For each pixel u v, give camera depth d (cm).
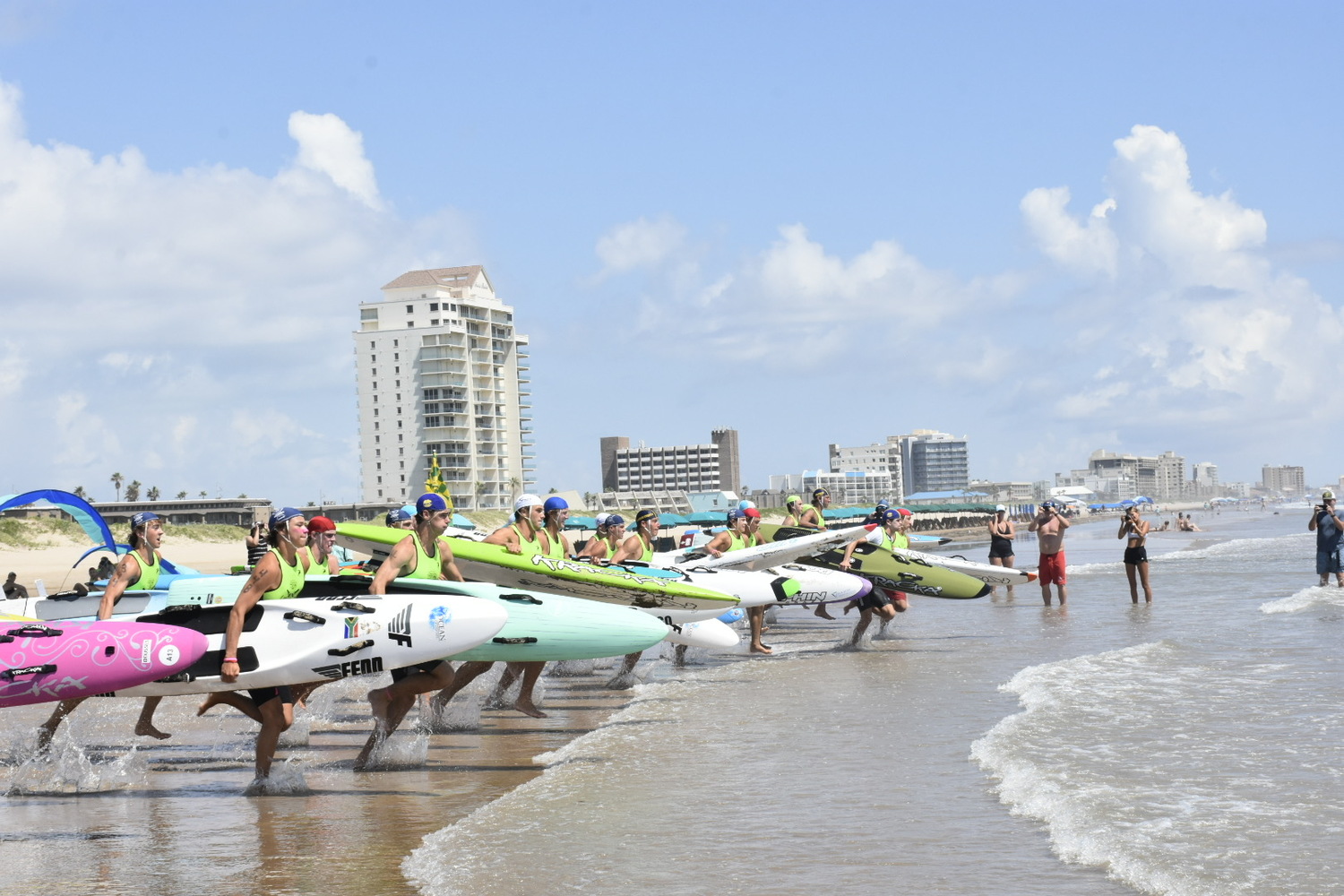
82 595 1069
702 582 1374
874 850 597
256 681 779
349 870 584
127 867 597
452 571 918
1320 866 546
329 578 923
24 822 699
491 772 807
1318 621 1580
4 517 6372
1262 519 14188
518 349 17900
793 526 1731
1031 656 1355
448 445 16075
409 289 16362
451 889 548
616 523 1394
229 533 7562
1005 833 622
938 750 841
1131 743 834
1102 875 546
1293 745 812
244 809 718
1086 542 7056
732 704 1079
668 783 761
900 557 1680
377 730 830
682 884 548
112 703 1159
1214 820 629
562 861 589
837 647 1519
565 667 1348
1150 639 1471
